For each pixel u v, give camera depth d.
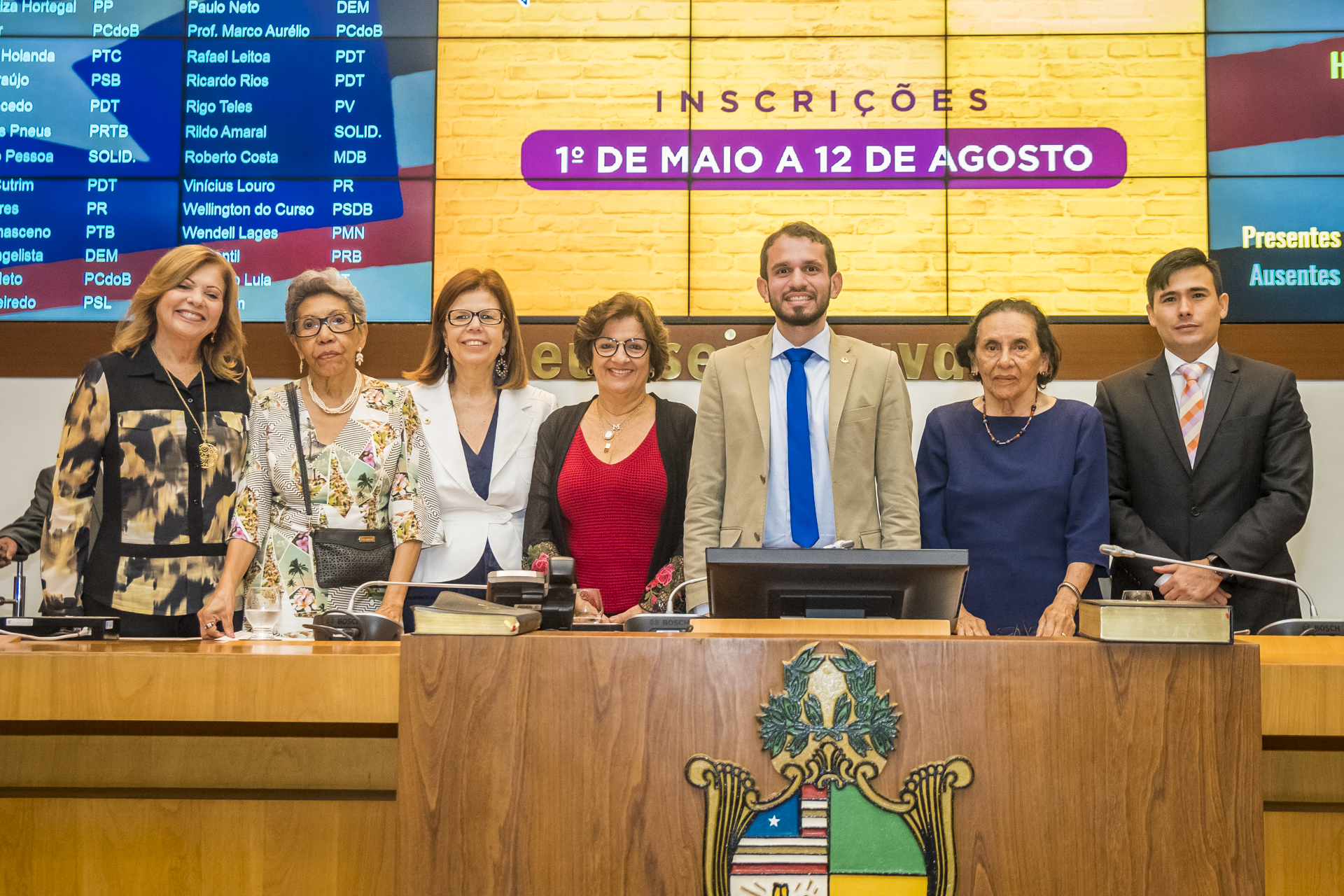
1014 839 1.28
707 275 3.98
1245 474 2.83
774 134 3.99
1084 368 3.85
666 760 1.31
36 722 1.66
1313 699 1.42
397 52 4.02
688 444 2.83
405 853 1.32
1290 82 3.90
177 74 4.02
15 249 3.97
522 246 4.00
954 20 3.98
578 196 4.01
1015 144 3.95
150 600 2.64
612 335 2.86
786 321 2.56
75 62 4.02
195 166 4.00
